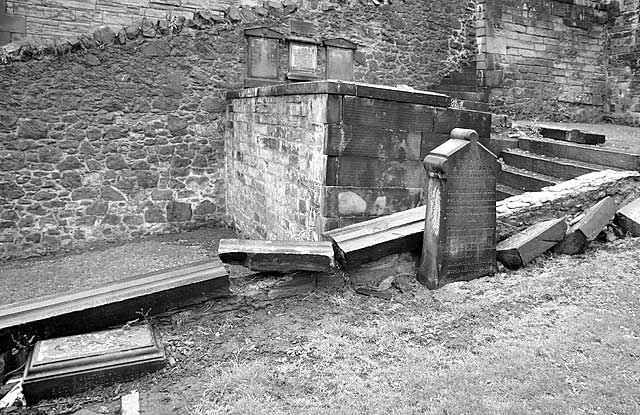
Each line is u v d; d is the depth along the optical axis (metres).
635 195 6.19
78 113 10.11
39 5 10.79
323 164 6.23
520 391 3.18
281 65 12.07
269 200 8.52
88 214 10.40
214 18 11.09
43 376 3.33
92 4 11.26
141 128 10.70
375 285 5.00
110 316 4.01
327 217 6.25
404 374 3.45
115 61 10.29
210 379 3.49
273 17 11.84
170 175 11.08
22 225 9.88
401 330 4.14
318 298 4.74
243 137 10.06
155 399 3.29
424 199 6.76
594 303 4.35
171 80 10.84
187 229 11.39
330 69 12.71
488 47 13.95
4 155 9.62
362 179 6.36
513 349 3.70
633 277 4.74
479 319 4.25
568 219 5.80
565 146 8.33
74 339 3.75
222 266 4.57
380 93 6.30
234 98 10.62
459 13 14.30
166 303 4.21
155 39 10.59
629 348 3.62
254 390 3.31
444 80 14.25
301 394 3.28
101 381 3.46
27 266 9.27
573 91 15.38
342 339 4.00
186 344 3.97
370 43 13.22
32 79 9.66
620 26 15.41
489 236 5.03
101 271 8.75
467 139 4.83
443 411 3.02
